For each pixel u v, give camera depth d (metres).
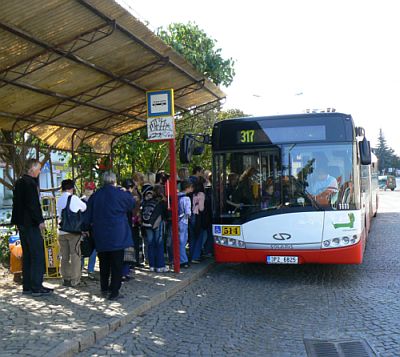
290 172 8.89
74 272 8.08
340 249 8.61
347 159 8.76
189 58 13.80
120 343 5.57
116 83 9.97
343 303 7.34
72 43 7.59
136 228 9.70
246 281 9.17
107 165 14.64
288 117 9.02
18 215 7.36
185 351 5.33
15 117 10.12
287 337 5.78
